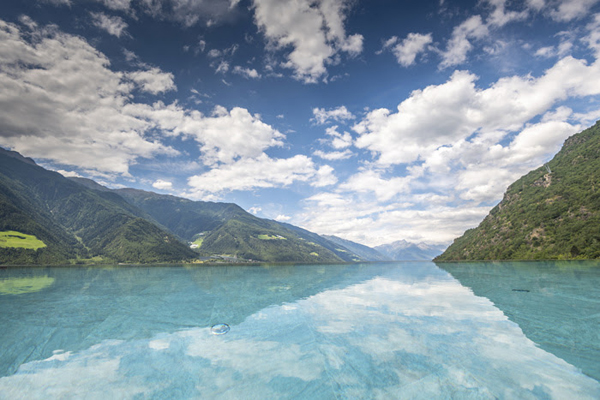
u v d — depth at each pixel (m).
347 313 10.26
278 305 12.40
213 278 28.98
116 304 12.94
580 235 61.12
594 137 94.88
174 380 5.05
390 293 15.54
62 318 9.99
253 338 7.44
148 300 14.16
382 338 7.12
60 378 5.20
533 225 77.44
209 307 12.13
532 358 5.63
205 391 4.62
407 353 6.04
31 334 8.03
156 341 7.32
